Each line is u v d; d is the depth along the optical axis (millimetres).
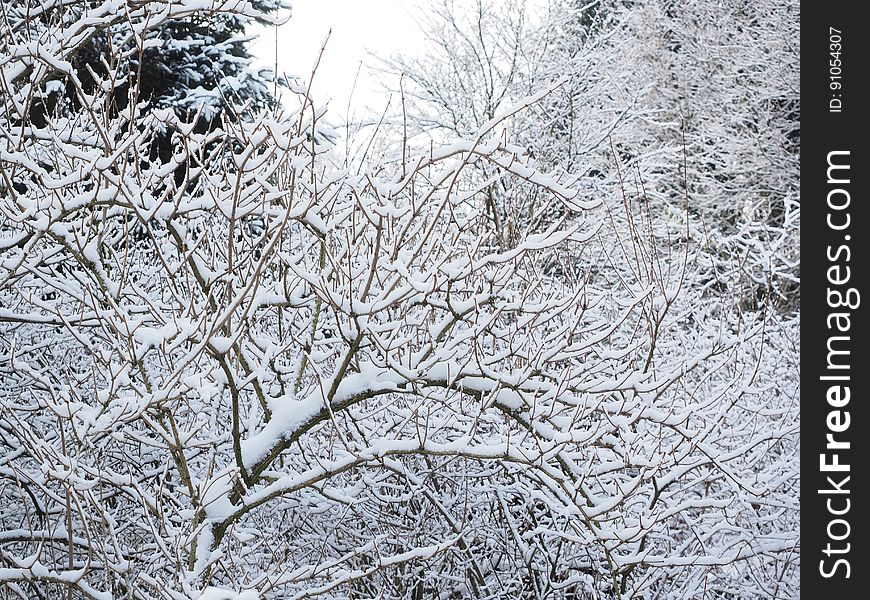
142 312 4711
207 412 5309
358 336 3977
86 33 4668
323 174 4480
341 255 4203
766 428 5984
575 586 6031
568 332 4434
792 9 16531
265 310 4676
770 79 16812
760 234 13125
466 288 4473
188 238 4324
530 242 4074
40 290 5574
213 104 10500
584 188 12352
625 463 4355
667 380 4438
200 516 3961
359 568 5355
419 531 5355
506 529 5906
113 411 3777
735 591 5801
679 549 5223
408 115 12523
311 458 4941
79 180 4043
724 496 5910
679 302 7551
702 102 17672
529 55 12492
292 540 5371
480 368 4105
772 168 16594
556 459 4508
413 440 4102
